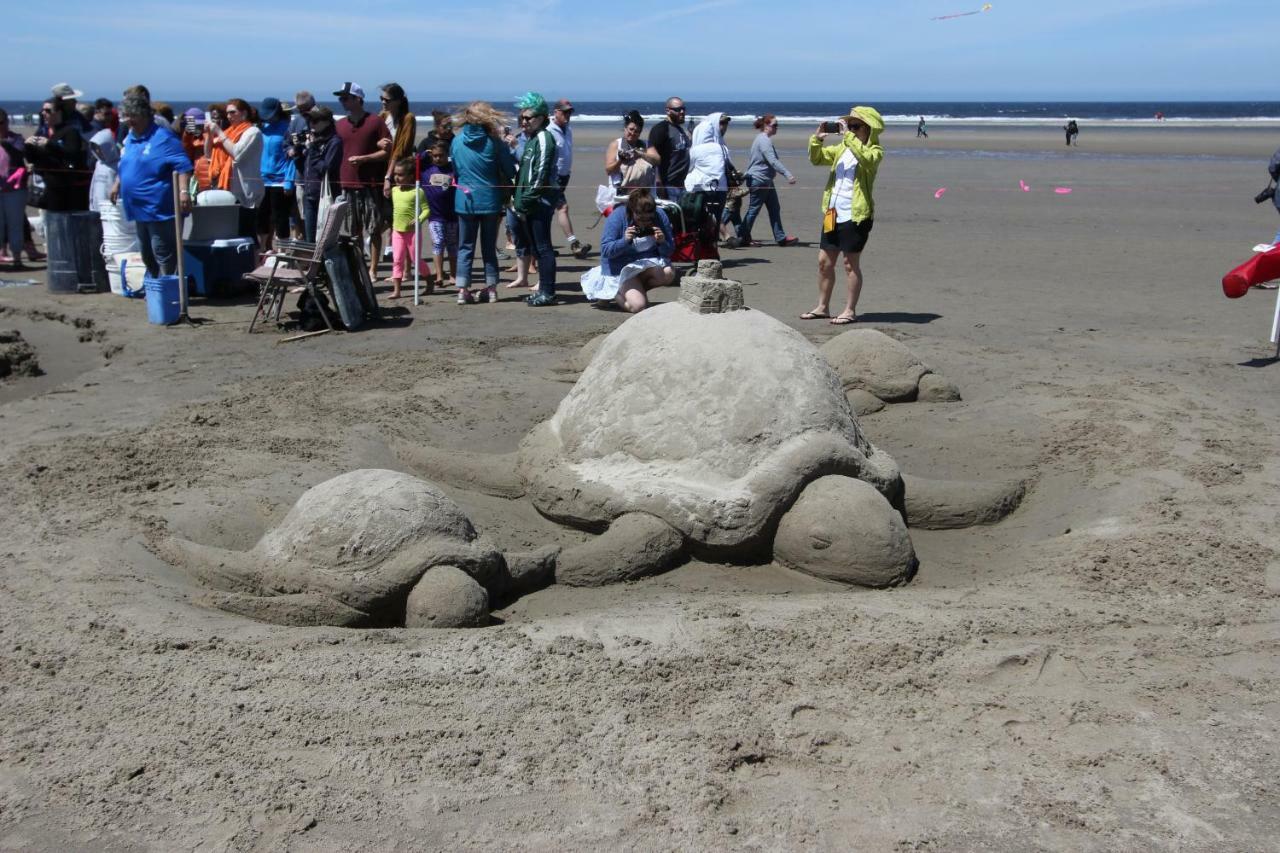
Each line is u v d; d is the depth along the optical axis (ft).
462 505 20.02
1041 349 31.96
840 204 33.91
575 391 20.63
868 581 16.89
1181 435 22.89
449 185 40.22
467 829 10.54
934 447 23.57
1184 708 12.71
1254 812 10.88
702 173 44.32
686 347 19.04
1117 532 18.38
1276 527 18.38
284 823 10.58
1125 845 10.43
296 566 15.87
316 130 40.24
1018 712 12.62
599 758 11.61
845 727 12.28
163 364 30.68
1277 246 28.66
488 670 13.35
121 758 11.59
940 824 10.70
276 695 12.75
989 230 61.52
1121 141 166.81
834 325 34.86
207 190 43.52
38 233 56.54
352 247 35.32
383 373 28.73
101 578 16.01
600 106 518.37
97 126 50.83
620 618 15.08
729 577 17.51
